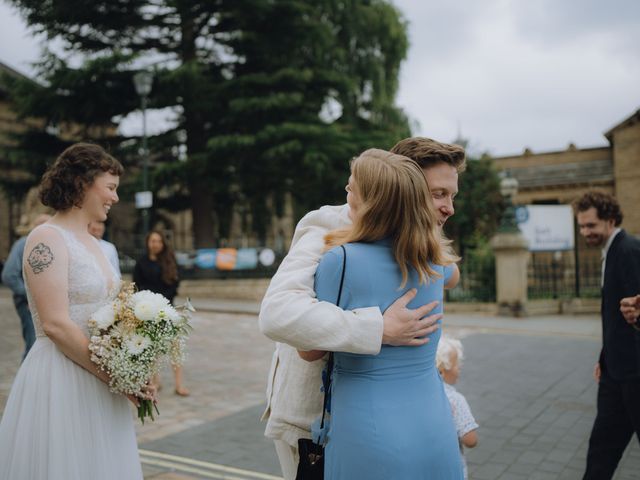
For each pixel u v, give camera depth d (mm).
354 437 1606
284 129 17719
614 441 2953
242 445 4402
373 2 23766
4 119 28016
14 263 5406
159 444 4410
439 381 1797
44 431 2086
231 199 22781
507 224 13906
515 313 13641
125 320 2152
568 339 10047
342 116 23562
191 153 20672
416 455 1592
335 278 1642
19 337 9461
